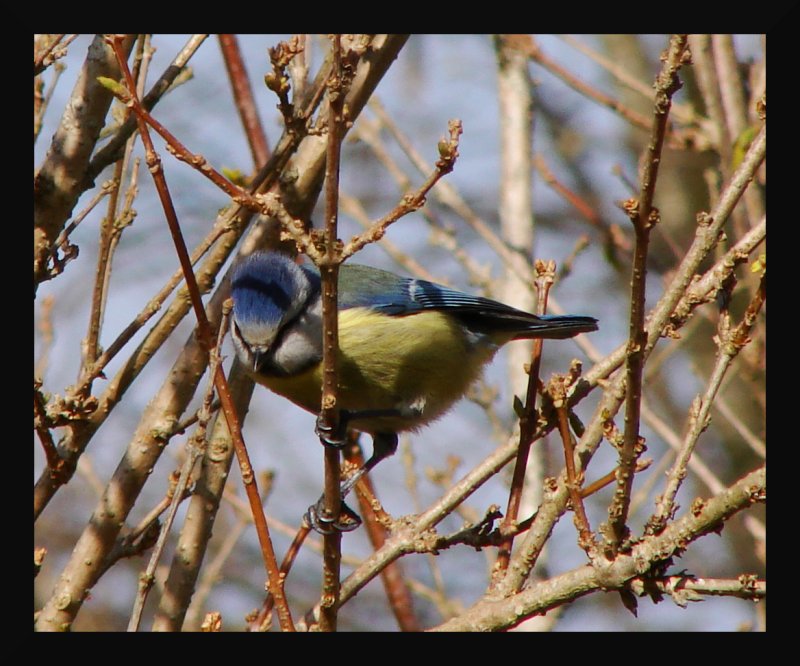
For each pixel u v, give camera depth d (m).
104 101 9.27
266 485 12.05
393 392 10.43
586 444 7.98
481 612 7.82
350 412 10.33
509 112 14.43
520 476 8.40
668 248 17.86
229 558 18.41
